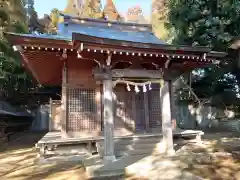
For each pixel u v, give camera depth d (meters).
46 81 16.62
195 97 22.19
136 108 12.03
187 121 24.75
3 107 22.03
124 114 11.82
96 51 7.19
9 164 8.91
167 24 17.78
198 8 13.29
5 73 19.28
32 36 7.64
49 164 8.50
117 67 8.64
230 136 13.89
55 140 8.92
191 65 9.40
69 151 9.17
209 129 21.00
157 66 8.64
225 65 16.72
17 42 7.62
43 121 28.39
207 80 21.06
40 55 8.95
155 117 11.96
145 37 13.62
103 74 7.73
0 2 15.34
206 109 23.73
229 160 7.46
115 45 7.09
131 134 10.82
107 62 7.63
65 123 9.89
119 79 8.20
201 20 13.16
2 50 16.14
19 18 16.59
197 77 22.09
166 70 8.65
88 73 10.53
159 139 9.59
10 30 15.85
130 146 8.86
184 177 6.00
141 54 7.69
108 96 7.74
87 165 7.30
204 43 13.50
